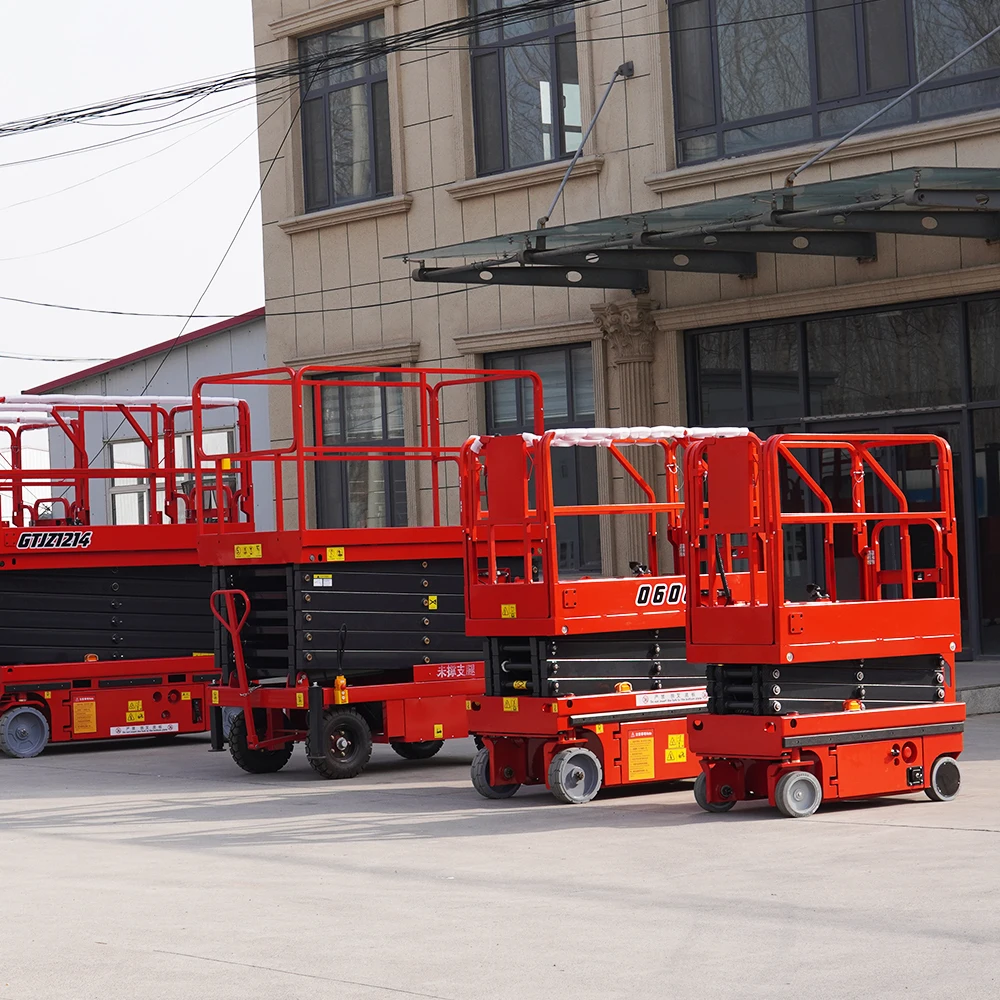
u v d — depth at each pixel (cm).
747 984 635
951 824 1010
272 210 2506
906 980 631
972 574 1827
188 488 3020
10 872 964
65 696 1689
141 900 859
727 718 1084
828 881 831
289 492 2525
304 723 1435
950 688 1146
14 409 1716
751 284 1969
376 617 1400
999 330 1800
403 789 1309
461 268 1941
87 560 1703
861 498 1178
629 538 2075
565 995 631
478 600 1222
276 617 1412
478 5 2264
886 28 1864
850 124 1897
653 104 2052
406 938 741
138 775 1479
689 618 1099
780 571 1052
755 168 1955
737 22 1992
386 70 2372
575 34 2164
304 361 2467
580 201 2139
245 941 748
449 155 2288
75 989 671
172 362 3167
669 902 796
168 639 1753
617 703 1206
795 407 1966
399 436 2372
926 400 1856
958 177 1552
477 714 1224
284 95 2480
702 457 1102
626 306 2048
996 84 1778
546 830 1054
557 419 2191
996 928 711
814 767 1077
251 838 1065
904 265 1836
